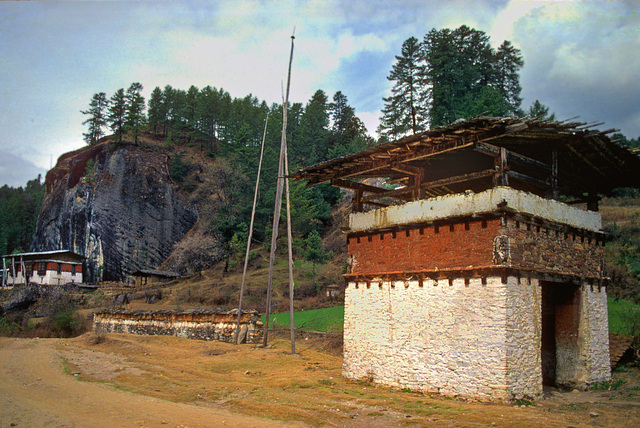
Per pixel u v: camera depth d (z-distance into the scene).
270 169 98.38
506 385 14.59
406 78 70.88
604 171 21.33
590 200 22.34
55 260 84.06
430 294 17.30
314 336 34.34
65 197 103.38
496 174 16.42
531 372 15.49
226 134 117.25
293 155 110.06
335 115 135.75
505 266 15.15
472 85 67.81
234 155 102.12
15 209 136.12
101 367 23.75
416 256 18.20
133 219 95.25
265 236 85.06
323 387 18.55
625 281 34.19
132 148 106.69
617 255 39.22
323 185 98.62
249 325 33.06
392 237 19.31
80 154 107.06
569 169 21.23
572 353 18.48
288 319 41.91
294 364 25.56
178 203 102.62
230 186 98.38
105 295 73.12
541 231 17.14
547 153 19.77
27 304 69.44
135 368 23.52
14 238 132.00
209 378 21.36
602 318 19.30
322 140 119.62
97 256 91.12
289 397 16.86
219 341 33.47
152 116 133.00
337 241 80.56
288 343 32.81
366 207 53.50
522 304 15.62
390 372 18.23
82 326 49.25
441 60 65.25
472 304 15.91
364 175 22.25
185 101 142.88
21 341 35.03
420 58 71.38
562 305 19.09
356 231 20.72
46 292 71.62
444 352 16.47
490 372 15.02
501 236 15.59
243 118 124.31
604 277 19.84
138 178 99.62
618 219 48.78
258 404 15.71
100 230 92.06
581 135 17.70
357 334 19.89
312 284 61.72
